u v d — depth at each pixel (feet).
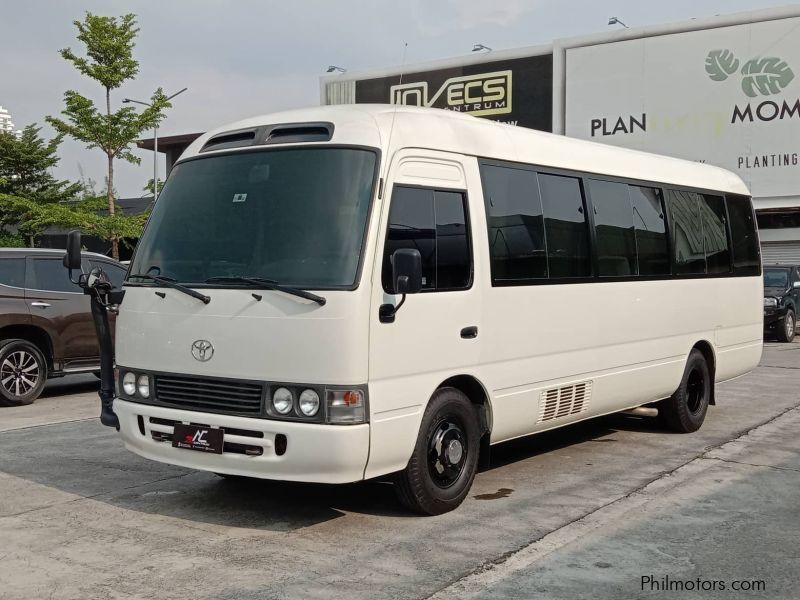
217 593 14.90
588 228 24.53
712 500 21.11
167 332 18.72
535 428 22.75
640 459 25.79
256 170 19.13
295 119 19.53
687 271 29.45
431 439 19.30
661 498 21.29
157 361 18.92
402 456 18.20
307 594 14.88
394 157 18.34
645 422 31.81
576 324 23.71
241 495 21.29
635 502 20.92
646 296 26.94
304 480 17.07
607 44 82.84
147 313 19.15
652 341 27.37
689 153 79.56
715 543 17.84
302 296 17.02
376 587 15.23
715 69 77.77
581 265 24.13
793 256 79.05
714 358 31.14
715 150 78.33
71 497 21.09
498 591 15.10
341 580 15.56
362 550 17.20
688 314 29.35
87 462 24.90
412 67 94.53
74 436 28.89
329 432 16.70
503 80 89.30
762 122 75.97
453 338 19.42
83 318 38.32
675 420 29.48
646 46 80.89
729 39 76.84
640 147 81.82
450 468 19.77
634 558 16.89
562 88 85.46
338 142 18.45
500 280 20.94
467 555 16.96
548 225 22.93
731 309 32.30
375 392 17.35
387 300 17.67
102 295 21.11
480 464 22.95
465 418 20.07
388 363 17.69
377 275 17.46
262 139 19.52
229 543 17.61
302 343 17.01
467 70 91.40
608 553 17.17
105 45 88.94
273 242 18.12
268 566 16.25
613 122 83.10
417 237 18.67
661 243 28.07
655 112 80.89
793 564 16.65
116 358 20.12
